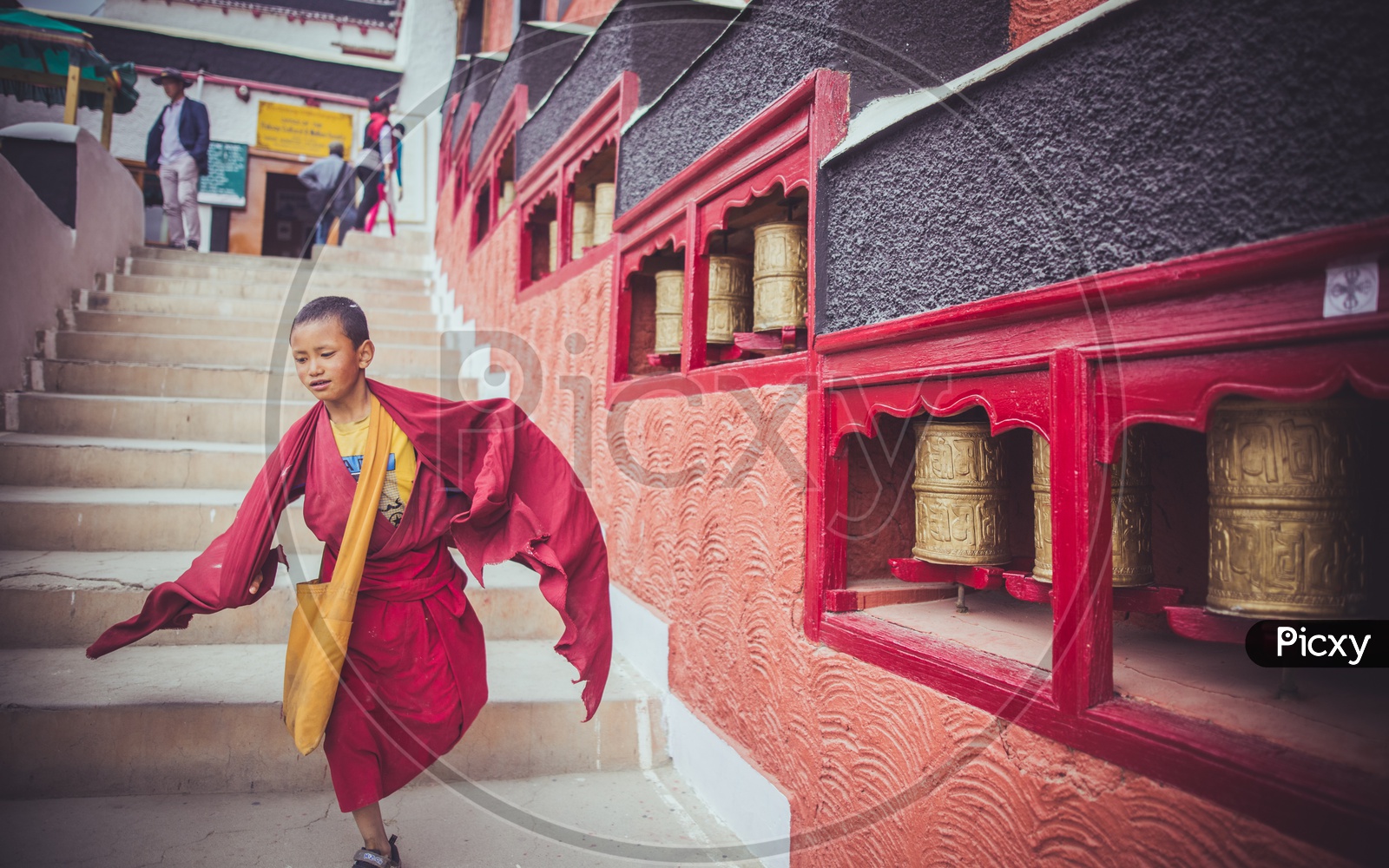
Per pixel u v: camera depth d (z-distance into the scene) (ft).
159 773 6.84
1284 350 2.85
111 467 10.87
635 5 9.46
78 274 15.71
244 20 27.58
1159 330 3.28
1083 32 3.71
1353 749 2.87
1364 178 2.61
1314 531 3.16
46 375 12.82
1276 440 3.20
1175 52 3.29
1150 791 3.18
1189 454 4.67
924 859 4.47
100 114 25.59
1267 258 2.81
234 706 6.95
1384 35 2.58
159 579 8.49
